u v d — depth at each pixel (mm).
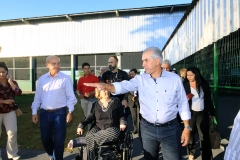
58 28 25625
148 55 2902
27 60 27109
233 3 4242
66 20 25344
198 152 5059
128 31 23734
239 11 3984
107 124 3885
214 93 5801
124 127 3771
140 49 23469
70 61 25656
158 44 23078
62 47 25516
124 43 23812
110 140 3598
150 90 2926
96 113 3965
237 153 1615
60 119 4102
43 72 26859
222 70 5414
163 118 2865
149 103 2930
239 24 3986
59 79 4168
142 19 23406
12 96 4621
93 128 3910
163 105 2869
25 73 27188
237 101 4531
